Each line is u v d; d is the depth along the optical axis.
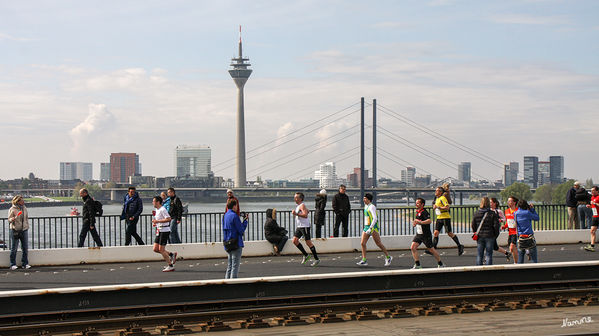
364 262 18.03
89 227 20.59
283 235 20.52
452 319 12.38
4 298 11.66
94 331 11.16
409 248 21.92
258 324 11.73
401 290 13.59
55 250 18.64
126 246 19.30
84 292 12.04
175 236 20.73
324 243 20.98
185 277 16.20
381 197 146.00
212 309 12.54
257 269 17.52
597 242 23.64
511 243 16.73
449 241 22.38
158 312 12.31
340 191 21.73
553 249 21.69
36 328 11.09
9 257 18.23
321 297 13.19
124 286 12.23
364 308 12.73
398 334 11.20
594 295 14.14
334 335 11.14
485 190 151.50
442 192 20.22
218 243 20.08
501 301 13.56
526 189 150.50
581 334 10.73
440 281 13.96
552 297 14.02
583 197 23.69
